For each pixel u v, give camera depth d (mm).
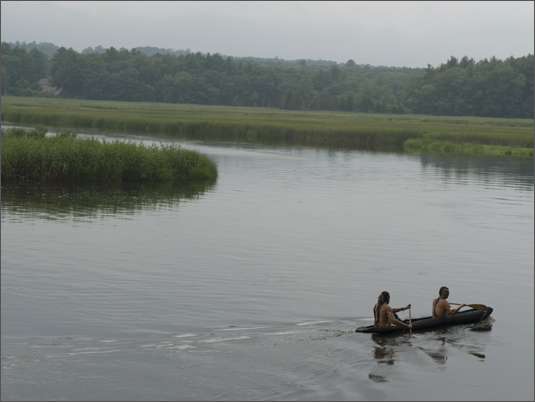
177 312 13281
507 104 189125
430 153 68812
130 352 10992
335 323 12930
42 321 12461
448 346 11867
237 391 9672
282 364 10727
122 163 36750
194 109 170875
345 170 47531
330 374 10414
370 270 17531
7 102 155125
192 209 27391
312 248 20172
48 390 9461
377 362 10992
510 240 22344
